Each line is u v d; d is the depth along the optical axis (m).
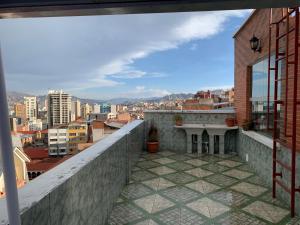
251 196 3.83
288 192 3.32
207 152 6.98
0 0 1.06
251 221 3.04
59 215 1.65
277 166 3.83
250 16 5.12
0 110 0.97
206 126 6.73
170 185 4.36
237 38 6.48
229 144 6.97
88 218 2.29
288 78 3.41
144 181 4.57
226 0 1.02
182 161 6.04
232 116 6.95
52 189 1.57
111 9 1.09
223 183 4.44
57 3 1.06
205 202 3.62
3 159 0.99
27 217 1.26
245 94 5.74
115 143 3.54
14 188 1.01
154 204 3.55
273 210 3.33
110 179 3.23
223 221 3.05
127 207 3.45
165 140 7.35
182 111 7.29
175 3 1.05
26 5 1.06
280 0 1.02
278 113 3.83
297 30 2.91
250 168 5.38
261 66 4.89
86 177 2.23
